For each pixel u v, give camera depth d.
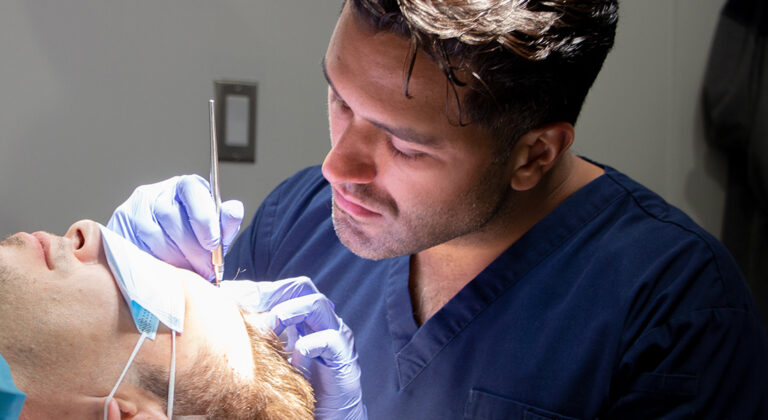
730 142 1.61
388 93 0.68
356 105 0.70
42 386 0.67
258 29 1.49
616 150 1.68
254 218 1.18
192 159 1.50
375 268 1.03
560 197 0.96
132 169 1.47
